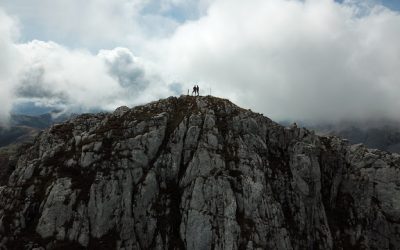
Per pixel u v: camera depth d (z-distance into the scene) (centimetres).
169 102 12262
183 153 10912
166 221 9806
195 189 10019
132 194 9981
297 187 11225
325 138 13588
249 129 11600
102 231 9312
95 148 10388
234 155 10762
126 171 10144
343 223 11588
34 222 9225
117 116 11744
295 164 11544
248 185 10238
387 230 11500
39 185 9875
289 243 9981
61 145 10900
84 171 10031
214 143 10825
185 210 9869
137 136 10806
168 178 10562
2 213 9350
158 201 10081
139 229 9650
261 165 10919
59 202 9325
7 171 15325
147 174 10256
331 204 11969
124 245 9262
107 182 9825
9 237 8862
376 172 12331
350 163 12812
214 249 9262
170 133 11188
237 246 9256
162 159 10700
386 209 11831
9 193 9831
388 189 12044
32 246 8644
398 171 12244
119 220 9556
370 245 11225
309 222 10912
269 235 9744
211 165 10406
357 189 12231
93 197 9538
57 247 8756
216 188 10012
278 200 10900
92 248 8975
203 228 9494
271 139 12000
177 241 9544
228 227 9438
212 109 11738
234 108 12050
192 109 11862
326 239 10819
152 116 11462
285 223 10338
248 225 9656
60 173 10000
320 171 12119
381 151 13038
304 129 12744
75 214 9294
